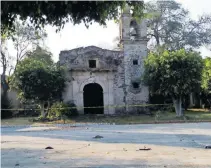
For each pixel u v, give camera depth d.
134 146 12.32
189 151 10.77
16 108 34.19
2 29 5.35
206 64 29.41
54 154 10.90
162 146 12.16
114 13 5.00
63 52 30.28
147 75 25.94
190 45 43.34
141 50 30.67
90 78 30.20
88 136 16.55
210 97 34.53
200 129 18.72
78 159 9.73
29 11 4.66
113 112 30.12
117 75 30.58
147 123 24.31
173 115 27.44
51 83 27.19
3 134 18.86
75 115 28.72
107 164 8.79
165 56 25.42
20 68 27.56
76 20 4.92
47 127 23.20
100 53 30.53
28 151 11.79
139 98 30.48
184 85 24.75
